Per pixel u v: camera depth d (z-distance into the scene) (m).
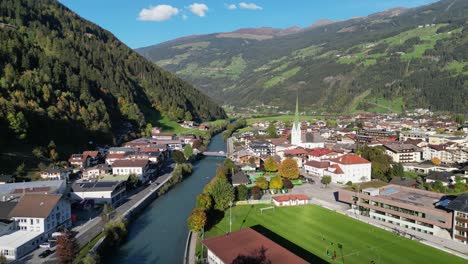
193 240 122.62
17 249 104.94
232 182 188.88
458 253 111.69
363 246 117.00
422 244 119.19
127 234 129.25
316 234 127.00
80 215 144.62
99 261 102.50
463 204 121.88
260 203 163.38
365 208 149.25
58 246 102.56
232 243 102.88
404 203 136.00
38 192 150.62
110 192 157.88
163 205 164.00
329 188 191.75
